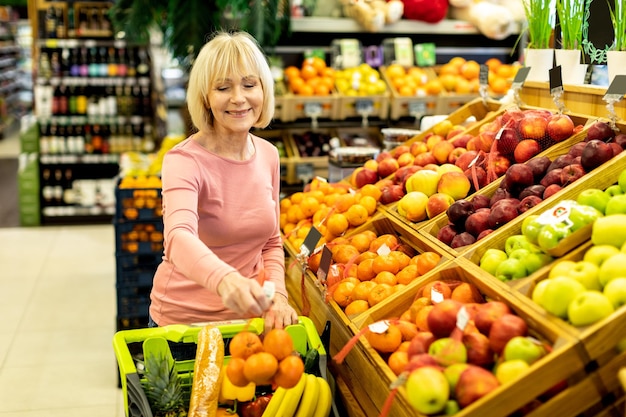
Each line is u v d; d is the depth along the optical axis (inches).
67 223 293.9
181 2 176.7
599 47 111.3
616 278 58.1
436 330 62.7
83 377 150.6
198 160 81.4
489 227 81.6
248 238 85.6
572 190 75.4
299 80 197.5
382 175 114.9
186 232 72.6
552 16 125.6
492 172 92.4
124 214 158.4
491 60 212.4
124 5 188.2
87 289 209.2
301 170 193.8
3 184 379.6
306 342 77.5
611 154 77.3
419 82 203.0
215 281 65.0
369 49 213.8
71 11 287.4
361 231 103.2
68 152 292.7
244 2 177.9
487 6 205.9
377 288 81.1
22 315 186.5
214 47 80.9
